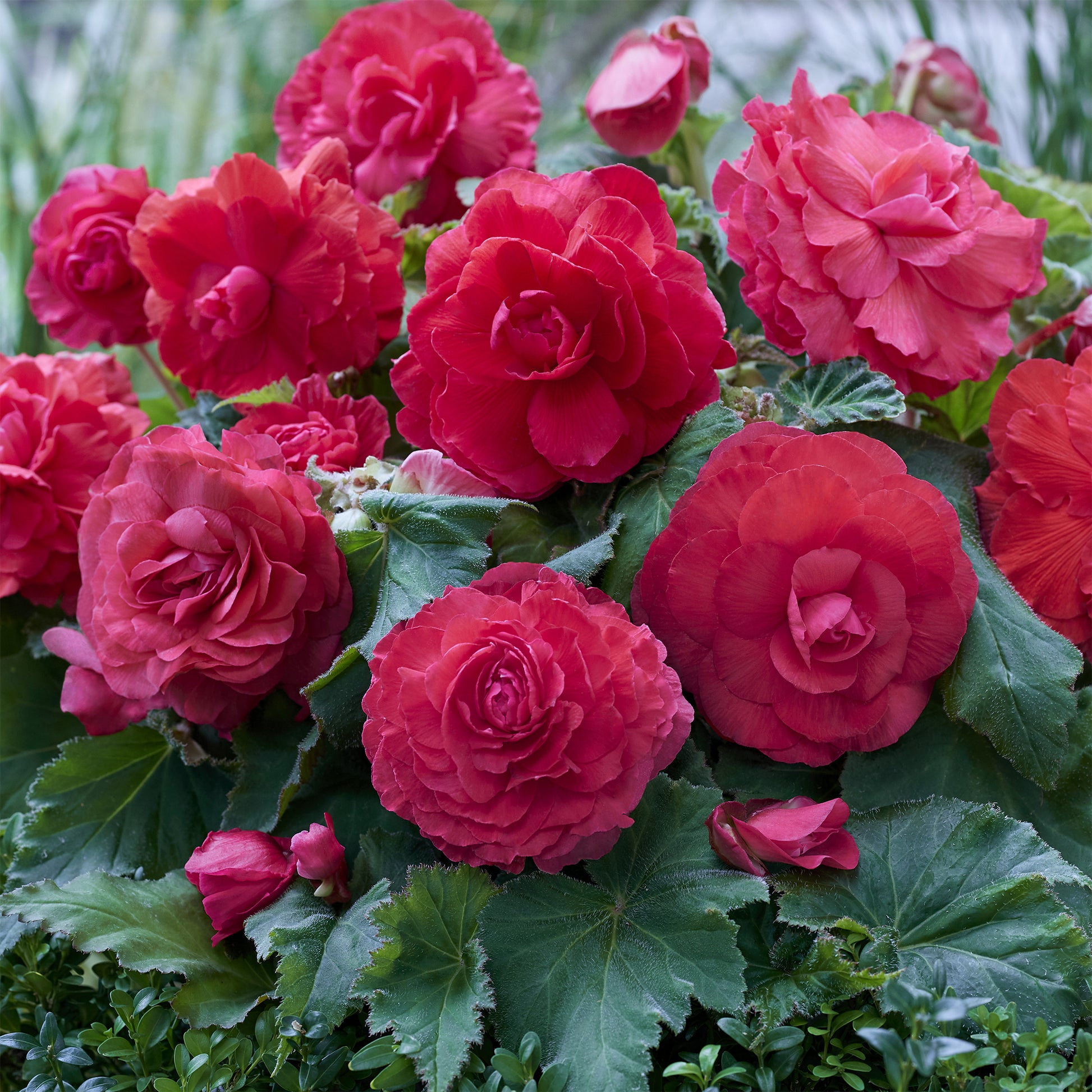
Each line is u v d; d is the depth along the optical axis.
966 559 0.84
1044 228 0.92
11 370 1.00
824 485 0.82
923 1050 0.75
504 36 1.84
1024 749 0.85
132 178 1.01
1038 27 1.68
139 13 1.57
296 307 0.94
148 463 0.87
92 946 0.84
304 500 0.87
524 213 0.86
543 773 0.80
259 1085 0.84
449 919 0.83
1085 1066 0.79
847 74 1.71
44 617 1.00
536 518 0.91
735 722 0.85
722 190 0.94
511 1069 0.80
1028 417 0.88
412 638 0.82
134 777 0.93
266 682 0.88
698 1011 0.84
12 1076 0.89
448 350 0.86
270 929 0.84
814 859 0.82
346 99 1.04
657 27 1.04
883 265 0.90
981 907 0.83
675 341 0.86
